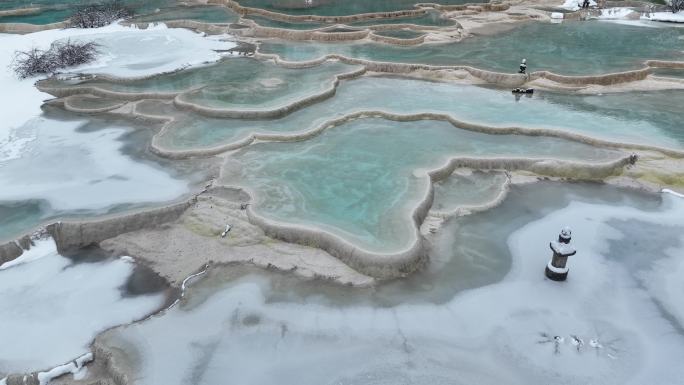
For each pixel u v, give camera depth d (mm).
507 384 6902
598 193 11008
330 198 10445
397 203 10203
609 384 6891
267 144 12867
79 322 8039
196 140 13008
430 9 26703
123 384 6953
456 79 17203
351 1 29047
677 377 6984
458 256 9203
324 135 13320
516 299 8258
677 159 11719
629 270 8836
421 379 6977
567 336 7586
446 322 7844
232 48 20859
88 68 18516
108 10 26078
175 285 8695
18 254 9344
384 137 13172
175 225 10023
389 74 17938
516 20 24875
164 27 24531
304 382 6969
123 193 10891
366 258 8672
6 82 17406
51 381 7141
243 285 8555
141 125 14281
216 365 7230
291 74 17594
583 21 24656
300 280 8625
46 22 25859
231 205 10359
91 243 9727
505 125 13344
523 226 9992
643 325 7773
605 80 16500
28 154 12766
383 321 7867
